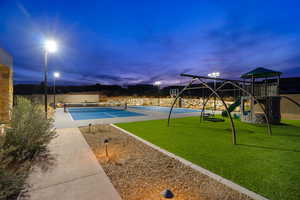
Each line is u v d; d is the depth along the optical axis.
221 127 7.56
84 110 18.55
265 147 4.42
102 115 13.05
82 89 51.69
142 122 9.12
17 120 3.65
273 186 2.37
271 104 8.55
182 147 4.41
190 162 3.29
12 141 3.23
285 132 6.44
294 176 2.70
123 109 20.53
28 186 2.29
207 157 3.62
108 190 2.22
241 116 9.59
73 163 3.18
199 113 15.09
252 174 2.77
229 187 2.33
